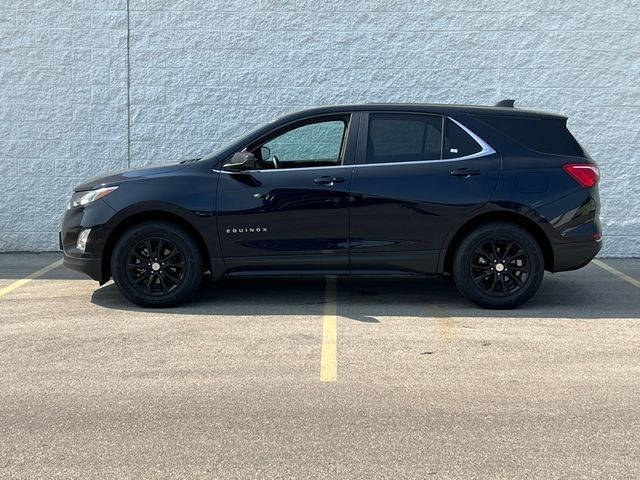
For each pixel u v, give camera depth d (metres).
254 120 10.37
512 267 6.86
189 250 6.82
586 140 10.34
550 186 6.74
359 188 6.75
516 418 4.31
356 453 3.86
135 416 4.34
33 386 4.82
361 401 4.57
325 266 6.85
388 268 6.86
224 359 5.38
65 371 5.12
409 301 7.29
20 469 3.68
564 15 10.21
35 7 10.22
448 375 5.04
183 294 6.86
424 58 10.31
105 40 10.28
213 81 10.34
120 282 6.83
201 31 10.28
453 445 3.95
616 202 10.37
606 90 10.27
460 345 5.74
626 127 10.29
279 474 3.63
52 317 6.59
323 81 10.34
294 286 8.03
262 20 10.28
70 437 4.05
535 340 5.89
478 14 10.26
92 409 4.44
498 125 6.89
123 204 6.75
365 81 10.34
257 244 6.82
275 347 5.67
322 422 4.25
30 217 10.42
